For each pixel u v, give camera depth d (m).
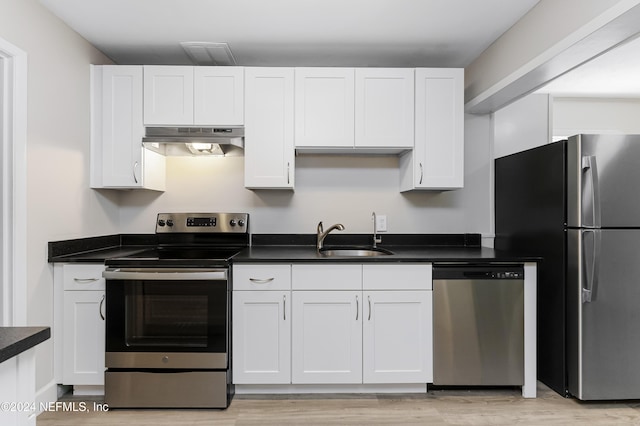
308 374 2.38
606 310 2.25
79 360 2.36
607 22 1.69
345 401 2.35
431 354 2.39
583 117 4.02
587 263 2.23
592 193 2.22
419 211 3.17
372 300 2.38
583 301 2.25
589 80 3.48
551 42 2.07
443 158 2.78
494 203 3.18
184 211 3.13
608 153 2.23
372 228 3.16
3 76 2.00
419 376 2.39
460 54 2.91
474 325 2.39
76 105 2.55
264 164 2.75
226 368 2.27
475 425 2.08
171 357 2.27
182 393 2.26
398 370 2.39
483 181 3.19
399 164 3.16
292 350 2.38
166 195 3.14
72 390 2.47
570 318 2.32
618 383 2.26
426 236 3.16
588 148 2.23
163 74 2.73
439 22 2.42
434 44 2.73
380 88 2.76
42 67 2.22
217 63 3.06
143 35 2.59
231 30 2.52
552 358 2.46
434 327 2.39
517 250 2.85
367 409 2.25
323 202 3.15
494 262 2.38
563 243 2.35
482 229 3.18
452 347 2.39
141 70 2.73
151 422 2.12
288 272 2.38
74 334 2.36
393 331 2.39
